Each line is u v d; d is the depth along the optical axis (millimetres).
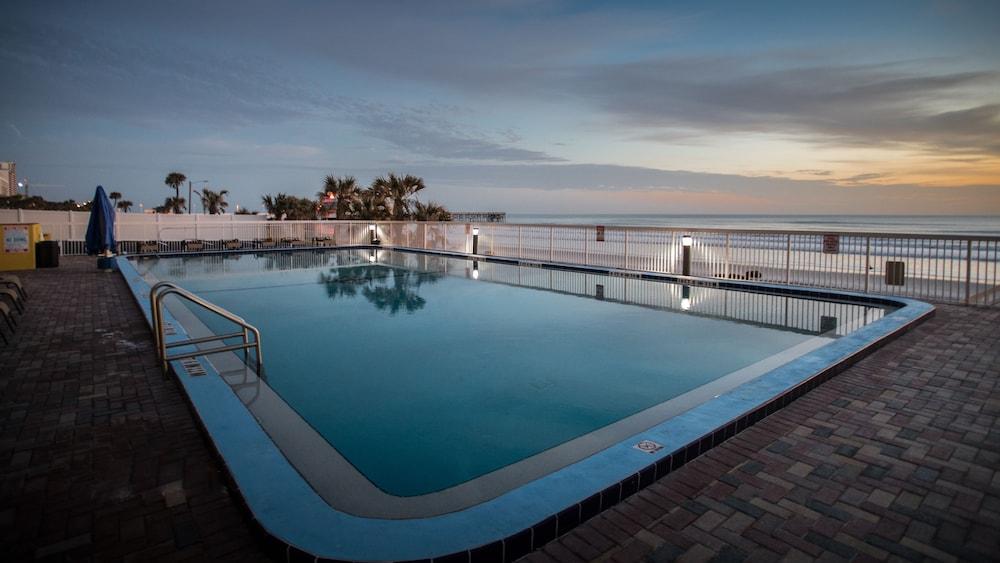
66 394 3975
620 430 3846
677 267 11562
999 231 49375
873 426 3279
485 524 2078
